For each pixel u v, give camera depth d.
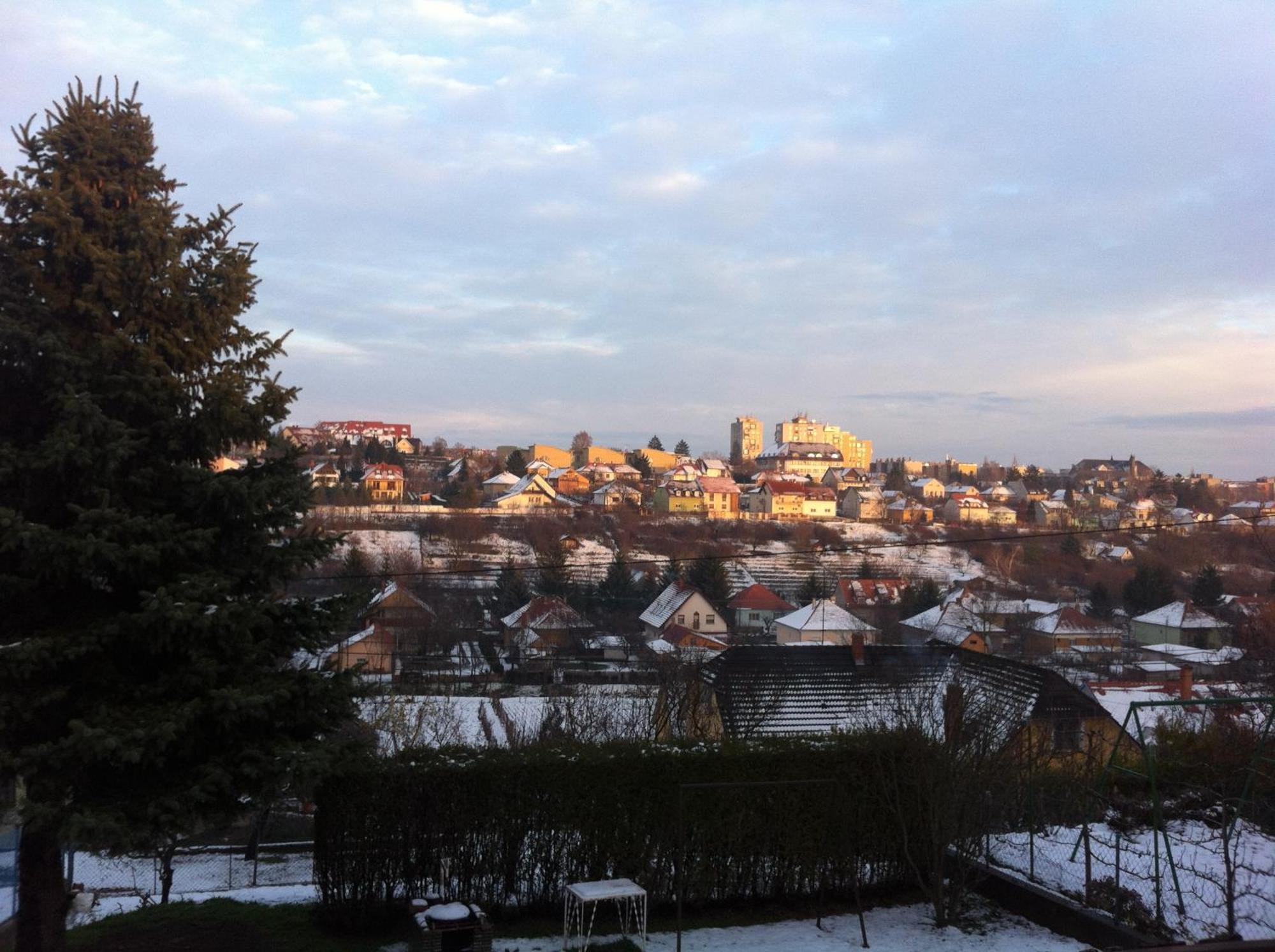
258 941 8.68
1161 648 43.47
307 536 8.52
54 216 7.24
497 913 9.26
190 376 7.93
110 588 7.64
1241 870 9.88
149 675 7.69
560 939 8.91
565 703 20.84
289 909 9.68
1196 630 47.81
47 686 7.08
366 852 8.87
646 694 23.55
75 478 7.30
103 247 7.60
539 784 9.37
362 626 36.06
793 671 21.14
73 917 12.22
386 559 50.91
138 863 17.34
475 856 9.23
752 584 60.50
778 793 10.00
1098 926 8.99
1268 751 12.23
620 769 9.58
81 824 6.37
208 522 7.88
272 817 20.78
